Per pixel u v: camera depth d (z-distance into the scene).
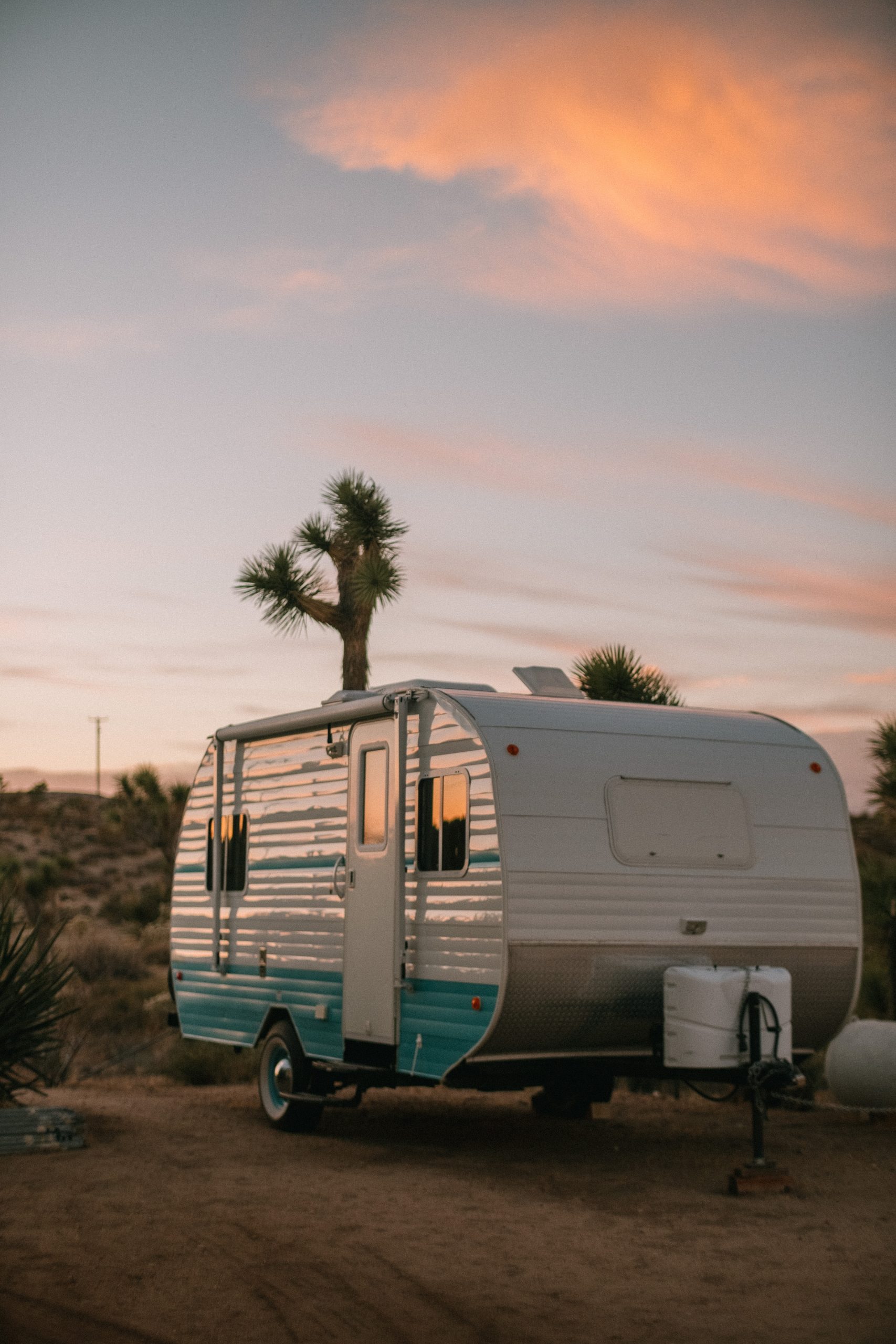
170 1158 9.05
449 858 8.71
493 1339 5.39
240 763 11.61
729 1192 7.93
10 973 10.09
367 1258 6.47
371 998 9.41
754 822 9.12
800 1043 9.41
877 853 14.58
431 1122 10.89
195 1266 6.33
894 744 13.47
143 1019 20.73
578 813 8.51
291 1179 8.33
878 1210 7.46
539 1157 9.18
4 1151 9.08
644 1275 6.21
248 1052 15.43
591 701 9.43
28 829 63.41
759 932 8.98
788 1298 5.86
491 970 8.20
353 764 9.90
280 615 15.03
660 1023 8.62
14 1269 6.27
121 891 50.34
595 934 8.38
